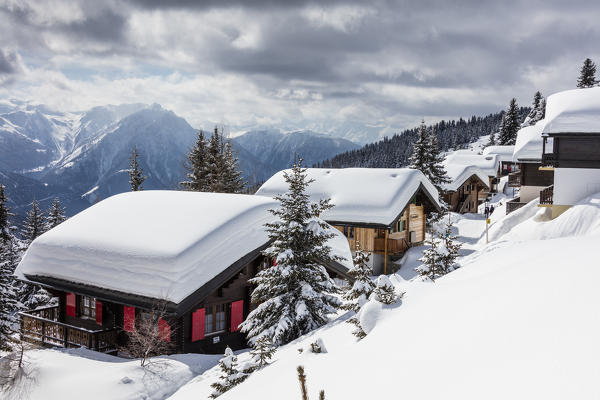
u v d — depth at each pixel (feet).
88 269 65.26
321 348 32.37
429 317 26.71
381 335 28.27
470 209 202.59
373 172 115.65
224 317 66.23
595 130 104.47
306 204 58.90
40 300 122.42
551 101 120.06
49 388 46.24
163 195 82.07
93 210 80.12
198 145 156.35
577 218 98.17
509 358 16.19
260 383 29.94
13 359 51.52
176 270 57.82
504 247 65.46
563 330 16.69
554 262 29.53
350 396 19.07
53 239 72.43
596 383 12.20
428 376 17.60
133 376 48.26
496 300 23.95
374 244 107.65
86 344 63.36
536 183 144.25
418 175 114.73
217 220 65.87
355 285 44.24
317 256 58.44
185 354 56.44
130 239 65.72
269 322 55.83
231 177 156.25
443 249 65.10
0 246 100.48
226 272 61.57
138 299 58.49
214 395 37.27
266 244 67.15
